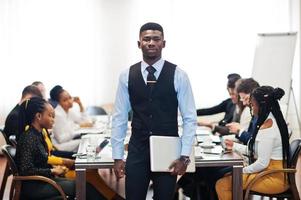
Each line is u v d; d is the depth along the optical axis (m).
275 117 3.35
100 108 6.13
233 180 3.19
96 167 3.06
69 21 6.59
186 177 3.94
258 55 6.09
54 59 6.59
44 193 3.26
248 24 6.59
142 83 2.54
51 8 6.55
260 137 3.34
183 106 2.56
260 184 3.34
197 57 6.63
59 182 3.36
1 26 6.46
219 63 6.64
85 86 6.66
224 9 6.60
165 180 2.55
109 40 6.68
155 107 2.53
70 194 3.32
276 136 3.33
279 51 5.95
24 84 6.55
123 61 6.71
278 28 6.59
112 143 2.69
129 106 2.66
